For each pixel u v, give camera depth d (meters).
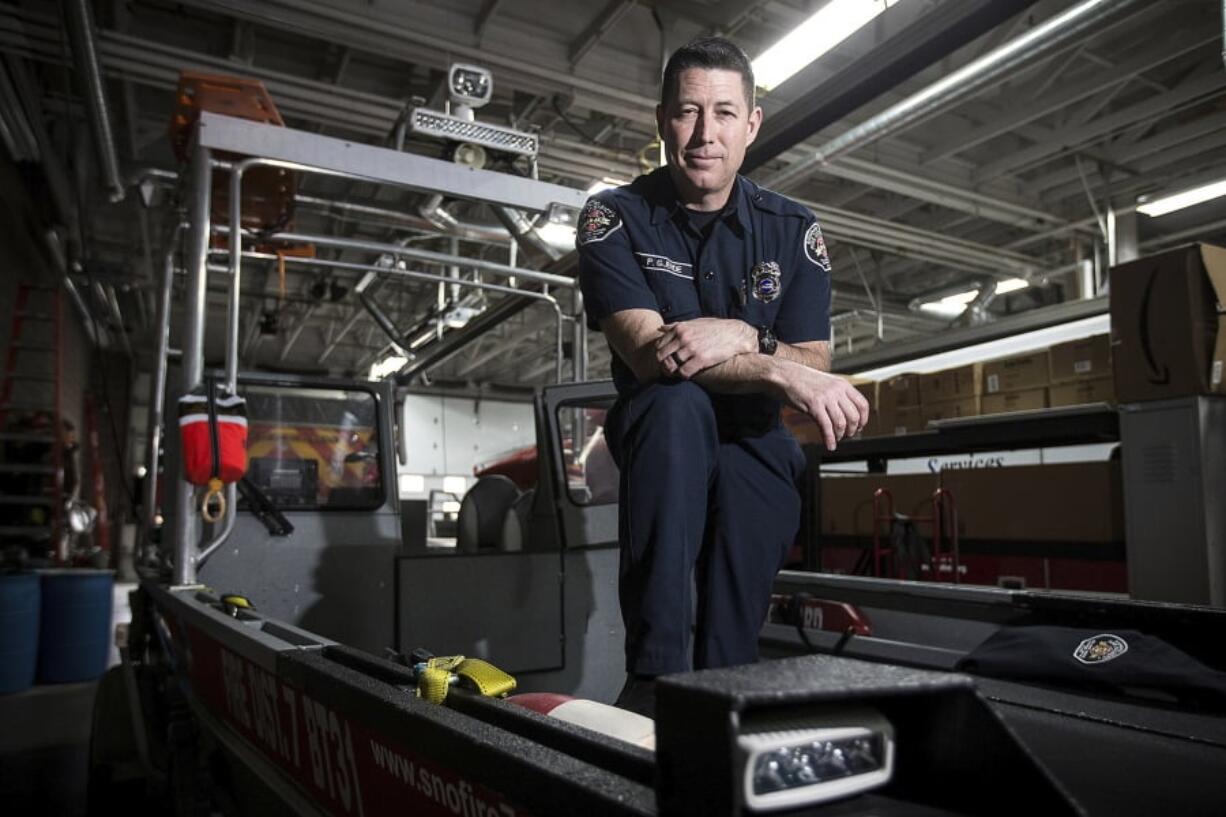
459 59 5.56
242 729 1.44
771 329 1.23
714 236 1.20
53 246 8.70
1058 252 9.14
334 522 2.48
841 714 0.51
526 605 2.31
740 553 1.15
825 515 6.41
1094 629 1.42
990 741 0.52
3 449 7.36
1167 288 3.52
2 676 5.09
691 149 1.14
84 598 5.55
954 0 2.35
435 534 5.05
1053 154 6.87
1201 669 1.21
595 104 6.12
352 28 5.24
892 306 10.89
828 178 7.76
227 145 2.30
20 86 5.99
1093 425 4.51
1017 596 1.62
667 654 0.98
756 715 0.48
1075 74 6.08
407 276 3.56
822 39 4.75
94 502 11.29
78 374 10.85
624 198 1.22
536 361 16.50
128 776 2.37
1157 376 3.53
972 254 8.73
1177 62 5.92
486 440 18.20
